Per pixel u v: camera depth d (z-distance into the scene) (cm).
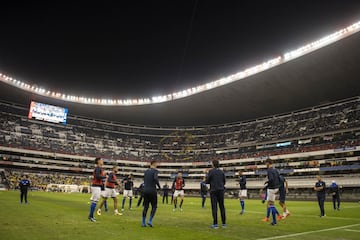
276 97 5091
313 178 4500
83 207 1600
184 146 6781
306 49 3700
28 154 5491
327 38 3491
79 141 6338
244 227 923
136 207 1734
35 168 5575
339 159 4428
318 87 4606
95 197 998
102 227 834
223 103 5559
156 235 728
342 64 3878
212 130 6888
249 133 6166
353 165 4178
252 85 4722
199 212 1495
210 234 768
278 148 5428
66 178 5612
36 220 959
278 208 1936
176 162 6419
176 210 1617
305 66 4022
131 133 7125
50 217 1060
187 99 5516
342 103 5131
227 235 760
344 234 809
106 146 6538
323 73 4147
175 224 968
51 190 4594
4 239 636
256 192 5197
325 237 754
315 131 4981
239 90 4947
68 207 1571
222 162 5841
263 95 5050
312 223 1070
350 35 3288
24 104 6097
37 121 6188
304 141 5112
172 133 7200
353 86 4522
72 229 785
